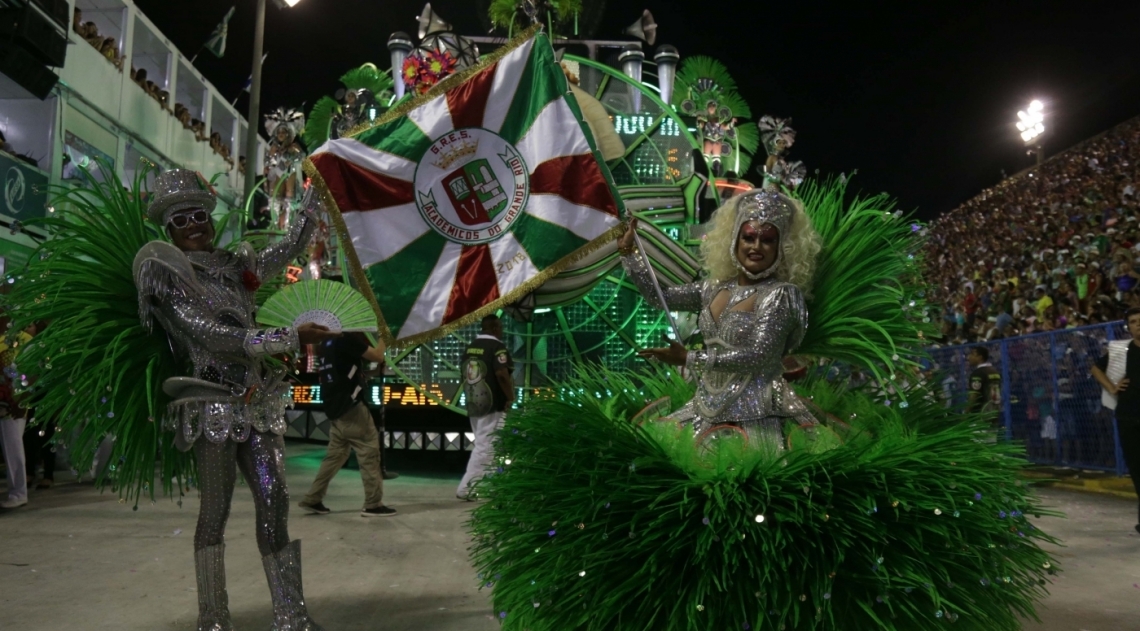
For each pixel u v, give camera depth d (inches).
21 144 481.7
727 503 100.0
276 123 408.5
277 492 127.7
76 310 128.2
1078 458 366.6
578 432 110.1
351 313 137.1
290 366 150.9
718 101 326.0
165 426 126.9
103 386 126.7
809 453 103.9
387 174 144.2
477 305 141.6
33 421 131.3
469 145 145.8
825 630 98.5
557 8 286.0
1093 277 466.6
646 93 316.2
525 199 143.3
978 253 768.3
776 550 97.7
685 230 302.8
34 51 433.7
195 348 124.0
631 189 299.0
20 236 432.5
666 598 99.7
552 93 145.4
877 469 102.5
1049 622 144.4
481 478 124.3
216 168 785.6
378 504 256.1
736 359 115.3
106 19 593.3
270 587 127.1
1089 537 232.4
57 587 160.9
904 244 138.3
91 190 133.3
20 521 236.8
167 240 139.1
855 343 131.9
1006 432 120.8
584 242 139.6
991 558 105.0
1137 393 238.7
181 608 145.6
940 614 97.0
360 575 175.6
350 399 253.8
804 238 124.8
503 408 281.4
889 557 100.1
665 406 133.0
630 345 310.5
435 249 143.6
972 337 573.9
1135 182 620.4
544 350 312.7
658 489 103.2
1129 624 143.3
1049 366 388.5
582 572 100.5
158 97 642.2
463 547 205.8
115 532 220.4
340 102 329.1
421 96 147.6
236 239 158.2
